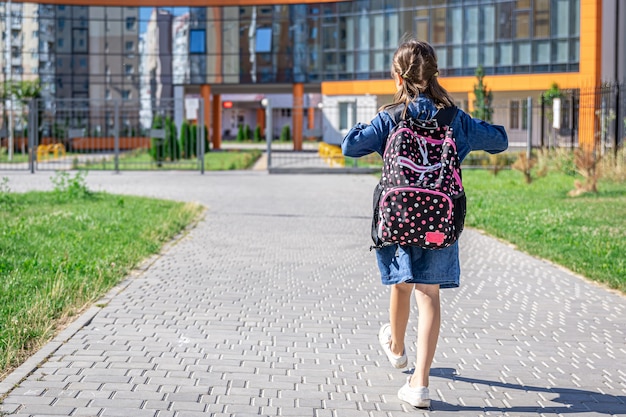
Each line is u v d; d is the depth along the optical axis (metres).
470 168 29.22
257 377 5.26
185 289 8.24
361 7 50.34
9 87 47.81
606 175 21.39
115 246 10.59
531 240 11.81
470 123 4.60
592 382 5.24
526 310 7.44
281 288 8.43
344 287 8.55
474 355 5.89
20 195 17.80
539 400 4.87
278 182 25.28
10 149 35.69
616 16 42.03
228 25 52.41
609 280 8.70
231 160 37.22
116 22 52.53
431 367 5.56
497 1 45.38
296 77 52.06
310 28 51.72
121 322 6.69
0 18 52.03
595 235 12.17
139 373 5.27
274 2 51.78
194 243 11.73
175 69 52.84
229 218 15.09
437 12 47.50
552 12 43.88
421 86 4.59
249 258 10.45
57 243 10.52
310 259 10.45
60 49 52.25
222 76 52.62
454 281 4.60
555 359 5.79
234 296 7.95
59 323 6.61
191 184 23.98
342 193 21.14
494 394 4.98
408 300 5.04
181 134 36.94
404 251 4.56
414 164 4.41
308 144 59.78
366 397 4.90
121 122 52.59
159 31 52.69
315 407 4.70
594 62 42.84
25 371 5.20
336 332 6.55
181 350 5.87
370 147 4.59
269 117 30.48
